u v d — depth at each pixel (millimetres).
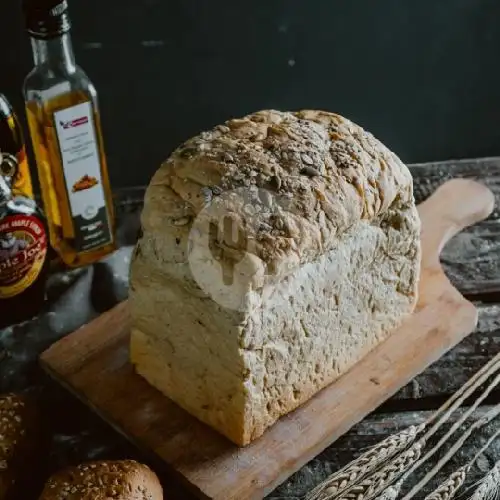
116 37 1342
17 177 1073
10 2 1280
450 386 1030
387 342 1052
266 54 1386
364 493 889
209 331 939
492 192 1231
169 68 1376
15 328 1094
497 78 1436
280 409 979
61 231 1147
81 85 1097
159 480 939
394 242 1014
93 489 882
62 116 1084
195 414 990
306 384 991
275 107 1430
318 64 1404
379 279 1021
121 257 1160
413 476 958
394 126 1462
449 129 1468
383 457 907
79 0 1307
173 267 945
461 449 974
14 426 934
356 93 1434
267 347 941
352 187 962
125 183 1432
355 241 983
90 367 1036
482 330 1077
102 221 1152
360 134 1011
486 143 1465
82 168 1117
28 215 1058
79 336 1063
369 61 1411
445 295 1095
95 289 1131
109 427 1008
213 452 961
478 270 1144
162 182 957
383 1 1364
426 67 1424
